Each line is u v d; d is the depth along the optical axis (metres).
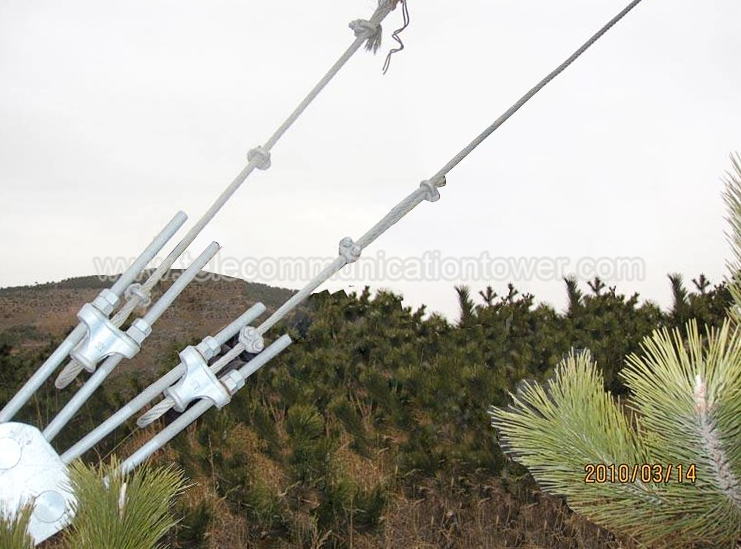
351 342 6.89
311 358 6.23
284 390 5.43
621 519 2.03
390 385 5.55
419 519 4.33
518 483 4.17
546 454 2.09
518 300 9.12
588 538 4.12
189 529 3.58
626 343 6.04
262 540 3.87
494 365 6.26
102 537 1.82
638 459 2.00
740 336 1.85
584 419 2.06
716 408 1.81
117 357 2.74
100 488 1.91
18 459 2.47
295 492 4.04
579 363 2.24
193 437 5.16
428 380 4.97
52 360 2.74
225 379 2.79
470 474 4.35
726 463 1.85
